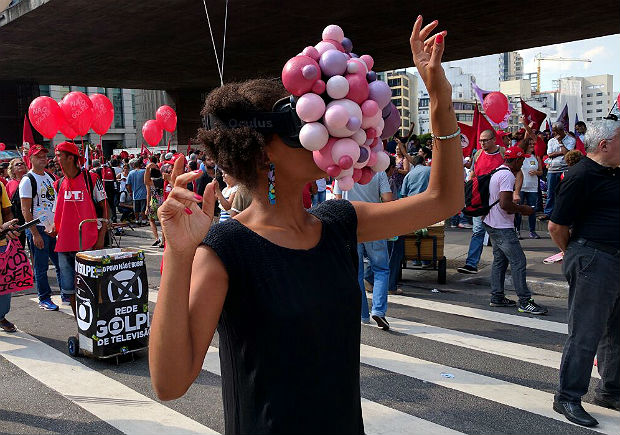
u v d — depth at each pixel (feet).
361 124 4.46
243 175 4.64
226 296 4.39
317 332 4.40
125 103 226.79
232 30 63.36
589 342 12.46
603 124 12.05
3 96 106.52
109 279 16.39
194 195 3.90
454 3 52.90
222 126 4.55
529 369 15.97
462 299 23.89
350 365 4.67
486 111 38.14
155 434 12.36
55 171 47.65
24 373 16.17
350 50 4.81
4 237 18.13
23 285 19.56
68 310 23.15
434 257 26.27
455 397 14.08
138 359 17.17
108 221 20.29
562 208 12.31
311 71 4.17
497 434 12.14
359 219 5.42
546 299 23.94
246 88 4.57
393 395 14.21
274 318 4.30
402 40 71.31
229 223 4.63
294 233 4.78
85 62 82.58
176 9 53.36
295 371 4.31
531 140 36.81
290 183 4.76
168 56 78.89
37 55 75.97
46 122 23.29
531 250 32.91
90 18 56.24
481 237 28.22
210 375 15.78
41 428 12.74
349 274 4.84
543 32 66.33
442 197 5.52
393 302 23.40
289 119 4.40
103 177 49.01
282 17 57.77
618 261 12.08
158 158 56.39
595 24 62.23
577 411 12.66
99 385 15.21
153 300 23.93
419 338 18.74
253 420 4.38
